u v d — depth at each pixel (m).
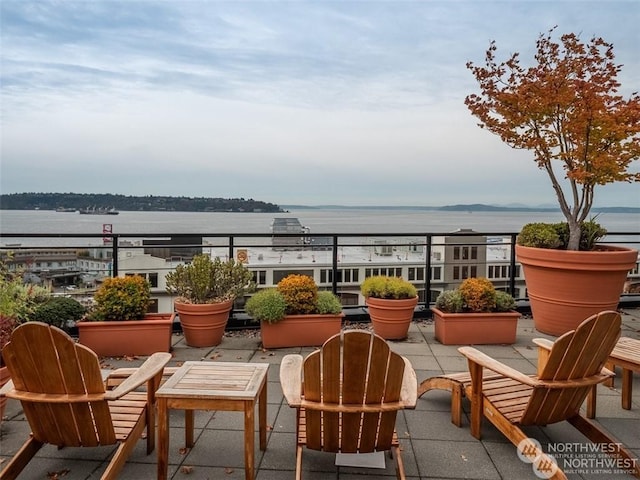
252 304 4.10
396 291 4.40
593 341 2.03
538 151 4.77
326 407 1.83
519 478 2.07
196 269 4.22
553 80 4.35
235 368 2.31
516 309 5.50
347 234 5.21
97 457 2.24
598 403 2.91
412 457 2.26
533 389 2.05
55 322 3.70
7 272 3.51
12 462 1.93
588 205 4.53
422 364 3.72
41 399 1.79
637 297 6.01
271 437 2.46
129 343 3.89
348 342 1.76
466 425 2.62
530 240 4.70
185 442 2.36
